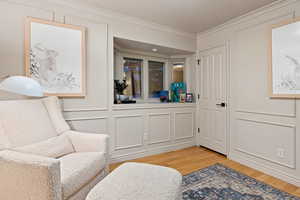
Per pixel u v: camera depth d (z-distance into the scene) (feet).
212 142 10.55
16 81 4.41
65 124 6.41
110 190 3.43
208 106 10.81
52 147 5.21
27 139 4.87
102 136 5.83
